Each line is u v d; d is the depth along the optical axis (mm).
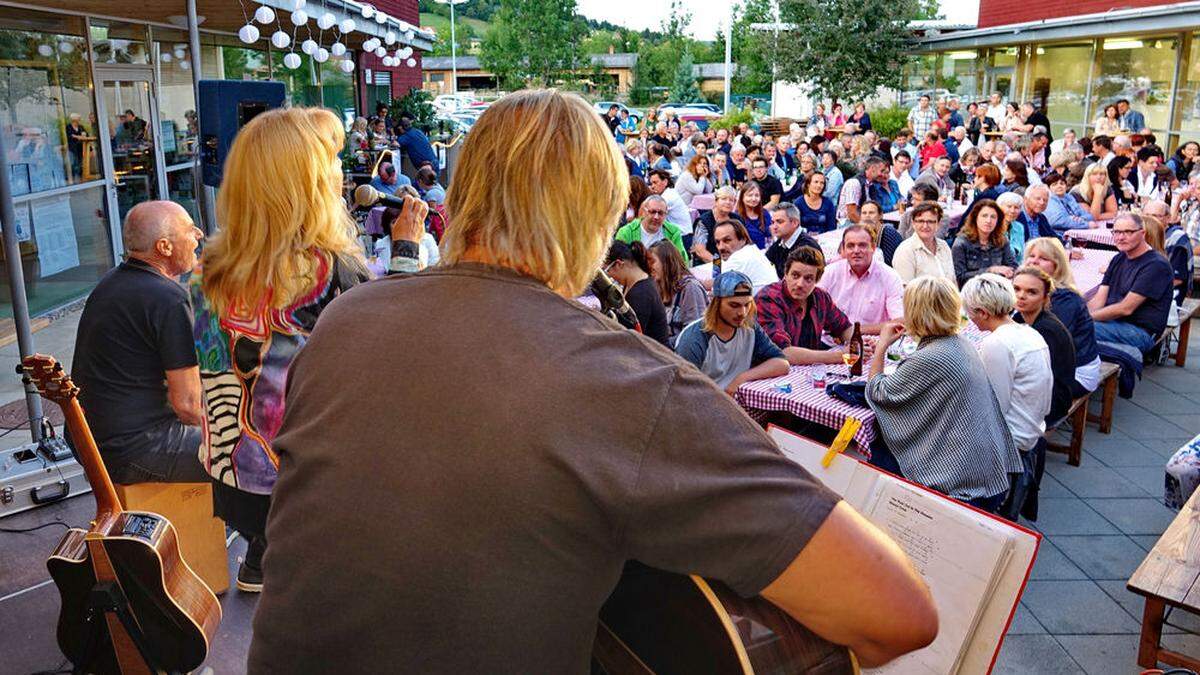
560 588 922
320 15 9242
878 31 22625
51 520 3748
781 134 23484
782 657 1033
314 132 2184
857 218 8281
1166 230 7691
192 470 2975
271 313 2217
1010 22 21562
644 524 917
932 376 3801
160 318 2895
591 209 1060
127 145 9445
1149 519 4559
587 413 922
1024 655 3453
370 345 1010
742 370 4570
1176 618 3676
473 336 972
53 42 8133
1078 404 5113
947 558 1522
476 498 910
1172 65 15375
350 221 2393
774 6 24531
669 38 53562
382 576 929
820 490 939
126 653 2484
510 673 922
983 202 6688
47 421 4129
